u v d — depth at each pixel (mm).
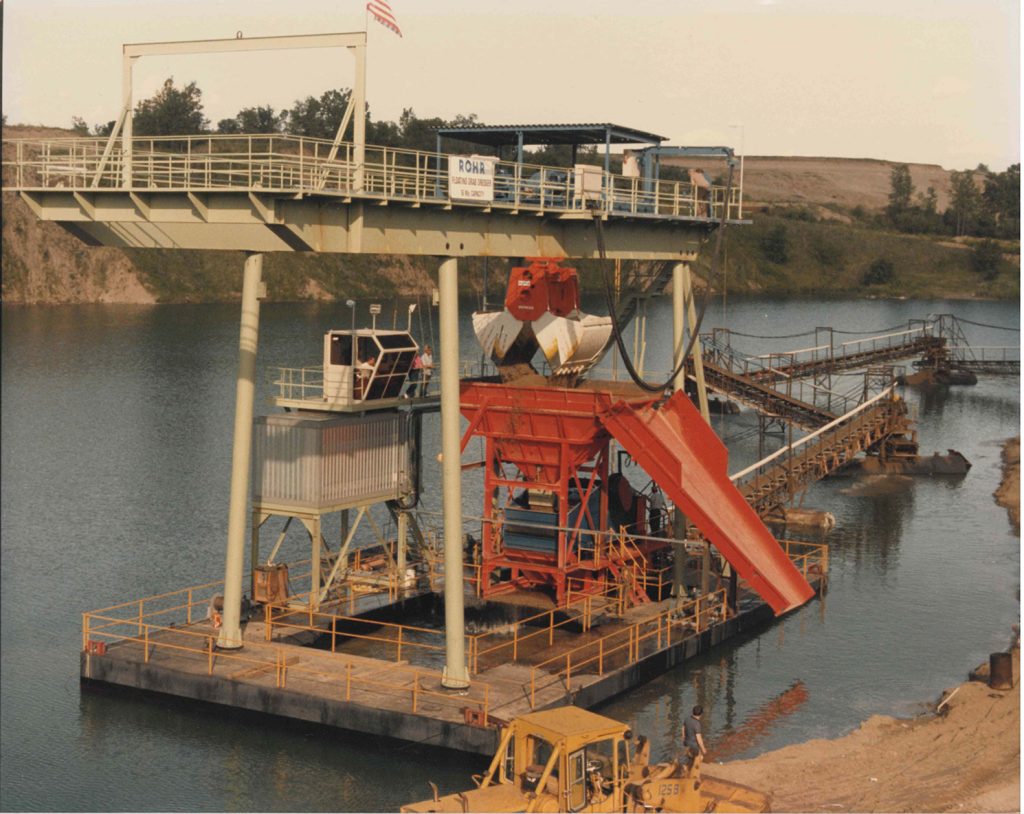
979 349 163625
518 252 46375
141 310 183625
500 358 53875
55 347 141125
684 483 49312
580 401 50000
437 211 42312
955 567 64125
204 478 79500
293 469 48188
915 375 134625
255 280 41406
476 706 39312
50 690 43750
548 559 52156
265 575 48562
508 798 30359
